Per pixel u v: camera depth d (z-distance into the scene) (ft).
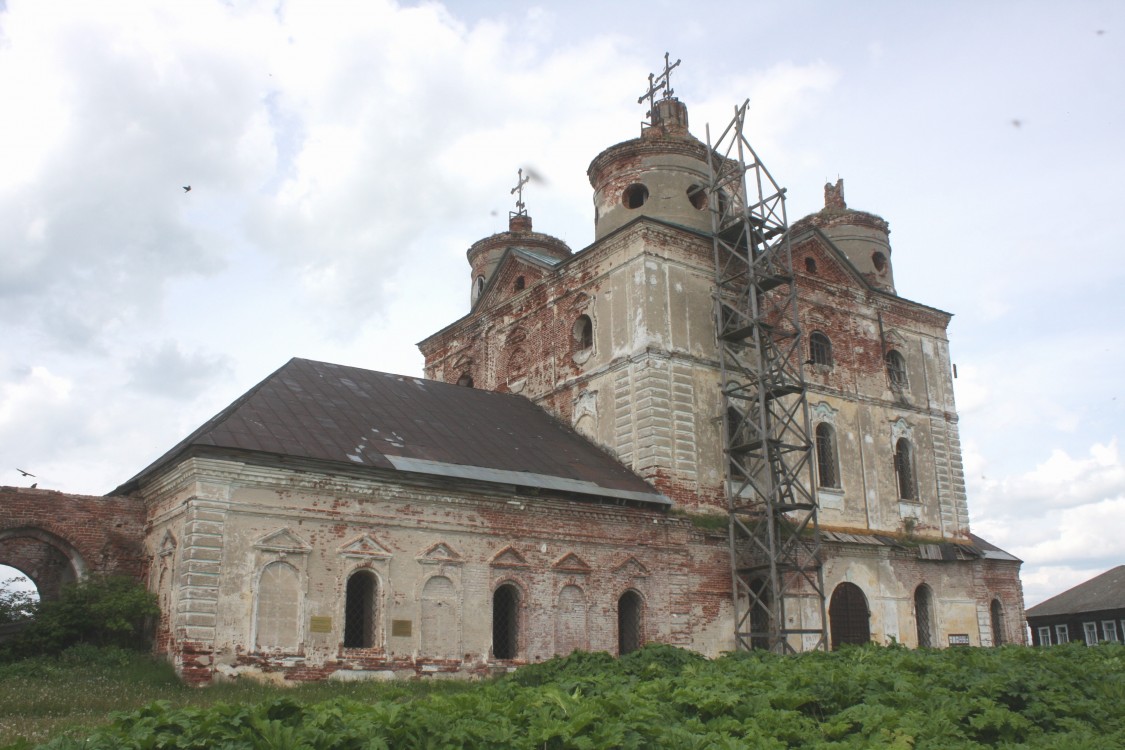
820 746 36.01
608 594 85.87
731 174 105.19
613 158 114.83
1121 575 179.83
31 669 65.41
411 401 94.58
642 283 98.63
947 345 129.18
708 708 41.65
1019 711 45.70
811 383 110.22
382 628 73.67
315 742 31.73
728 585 94.12
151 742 30.96
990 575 124.16
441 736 33.27
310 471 73.46
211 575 67.87
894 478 115.65
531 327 114.11
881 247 131.95
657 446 93.40
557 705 38.58
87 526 78.48
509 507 82.28
